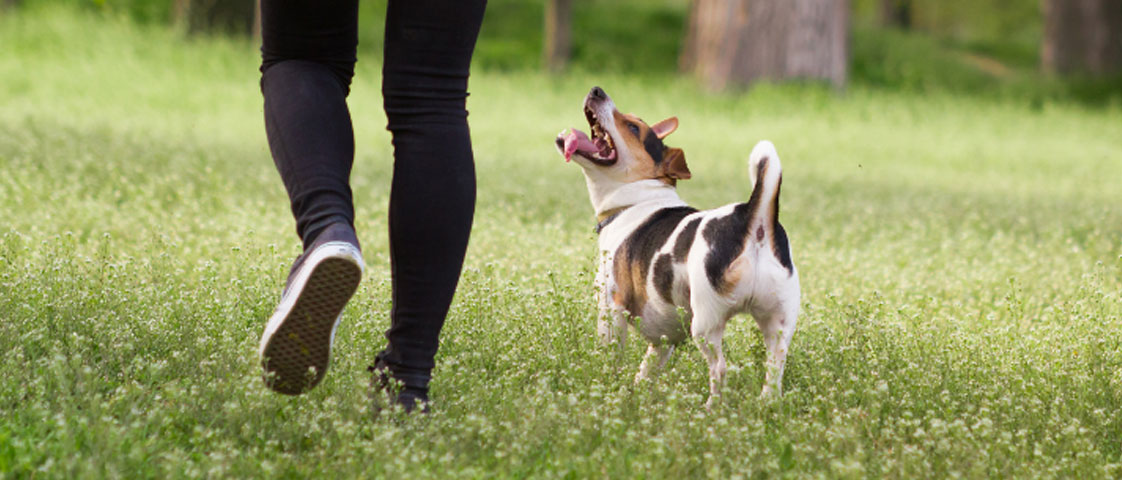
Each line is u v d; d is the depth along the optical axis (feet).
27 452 12.34
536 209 38.99
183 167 43.60
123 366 15.76
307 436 13.51
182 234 29.43
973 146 83.41
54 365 13.48
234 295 20.71
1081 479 13.62
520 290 22.36
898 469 13.14
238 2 107.55
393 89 13.25
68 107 69.56
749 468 12.62
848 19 103.71
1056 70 135.13
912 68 126.41
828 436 13.67
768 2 100.73
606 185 19.67
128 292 19.31
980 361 18.66
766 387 16.53
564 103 95.30
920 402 15.94
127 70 87.97
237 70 93.76
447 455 11.96
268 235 28.53
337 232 12.12
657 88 104.63
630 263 18.22
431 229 13.24
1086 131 98.22
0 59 86.79
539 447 13.30
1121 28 132.77
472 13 13.19
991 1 188.85
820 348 18.74
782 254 16.61
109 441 11.78
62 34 96.37
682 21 134.51
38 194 33.17
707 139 77.10
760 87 99.50
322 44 13.79
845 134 86.02
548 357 17.52
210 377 15.03
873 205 46.47
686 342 18.63
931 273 29.99
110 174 38.65
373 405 13.82
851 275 27.63
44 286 19.31
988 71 135.74
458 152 13.28
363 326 17.81
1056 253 34.04
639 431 14.17
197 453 12.69
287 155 12.98
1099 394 16.99
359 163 52.39
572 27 126.82
